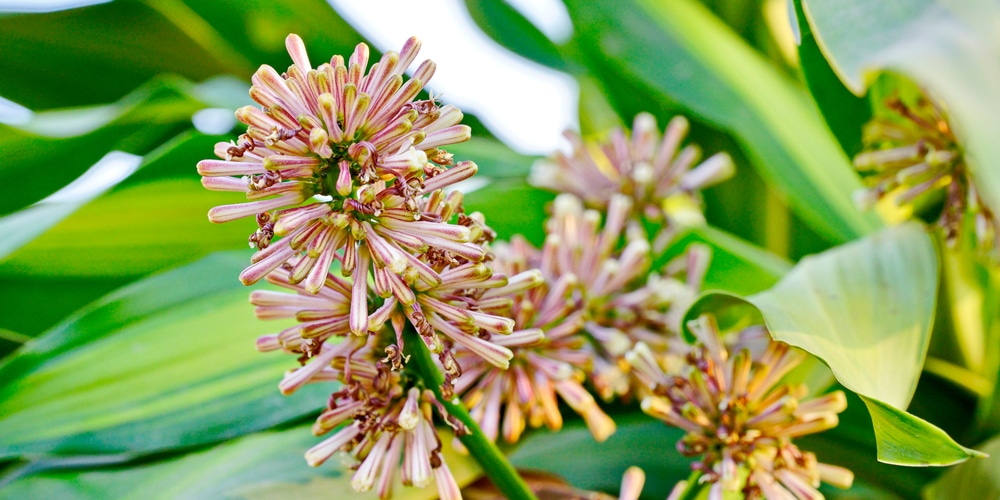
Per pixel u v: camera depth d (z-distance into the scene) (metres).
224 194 0.53
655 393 0.43
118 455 0.44
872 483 0.52
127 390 0.45
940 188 0.48
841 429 0.51
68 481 0.44
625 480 0.43
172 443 0.44
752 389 0.42
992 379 0.51
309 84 0.37
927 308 0.43
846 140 0.49
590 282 0.47
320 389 0.45
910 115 0.46
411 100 0.38
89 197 0.50
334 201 0.37
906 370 0.41
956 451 0.37
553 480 0.46
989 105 0.36
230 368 0.46
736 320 0.50
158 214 0.53
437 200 0.38
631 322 0.48
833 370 0.39
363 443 0.39
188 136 0.51
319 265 0.37
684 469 0.52
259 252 0.37
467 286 0.38
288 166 0.36
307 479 0.43
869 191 0.48
